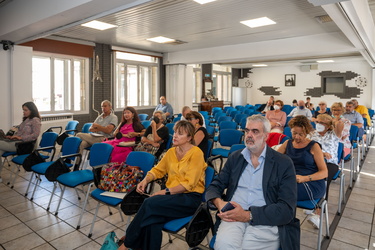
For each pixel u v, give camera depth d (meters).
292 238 1.79
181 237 2.15
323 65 14.05
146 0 3.52
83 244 2.67
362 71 13.07
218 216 1.93
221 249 1.76
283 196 1.79
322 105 6.64
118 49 8.79
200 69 12.98
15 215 3.28
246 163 2.01
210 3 4.85
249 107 11.84
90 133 5.10
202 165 2.40
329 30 6.81
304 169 2.63
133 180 2.73
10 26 5.19
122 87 9.61
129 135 4.41
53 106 7.93
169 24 6.23
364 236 2.82
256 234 1.77
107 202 2.55
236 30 6.79
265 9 5.19
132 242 2.07
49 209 3.44
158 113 4.93
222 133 4.77
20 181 4.47
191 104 11.19
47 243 2.69
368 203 3.64
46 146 4.38
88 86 8.45
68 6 3.90
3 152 4.54
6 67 6.21
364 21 5.26
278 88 15.48
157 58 10.57
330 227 3.00
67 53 7.70
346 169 5.23
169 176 2.48
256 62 13.47
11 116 6.31
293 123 2.70
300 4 4.93
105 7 3.80
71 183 3.00
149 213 2.07
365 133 6.80
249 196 1.92
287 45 7.72
